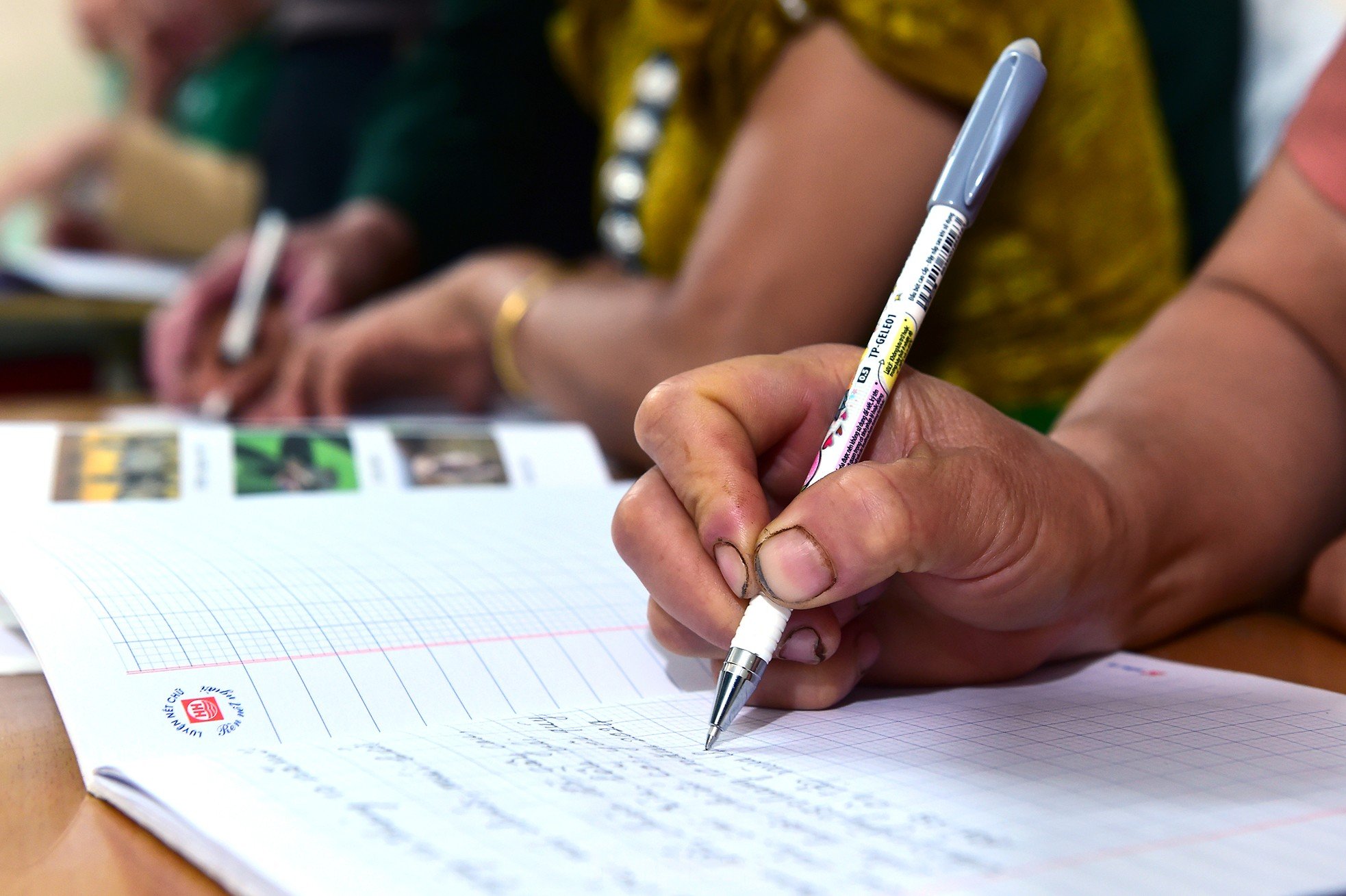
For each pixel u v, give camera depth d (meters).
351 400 1.03
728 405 0.36
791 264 0.71
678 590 0.36
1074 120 0.71
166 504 0.54
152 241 2.01
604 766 0.31
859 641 0.39
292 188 1.89
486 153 1.44
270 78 2.30
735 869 0.24
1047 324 0.78
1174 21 0.83
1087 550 0.39
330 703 0.36
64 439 0.63
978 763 0.32
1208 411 0.50
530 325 0.93
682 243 0.89
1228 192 0.90
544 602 0.45
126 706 0.34
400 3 1.91
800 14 0.70
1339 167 0.53
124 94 2.54
